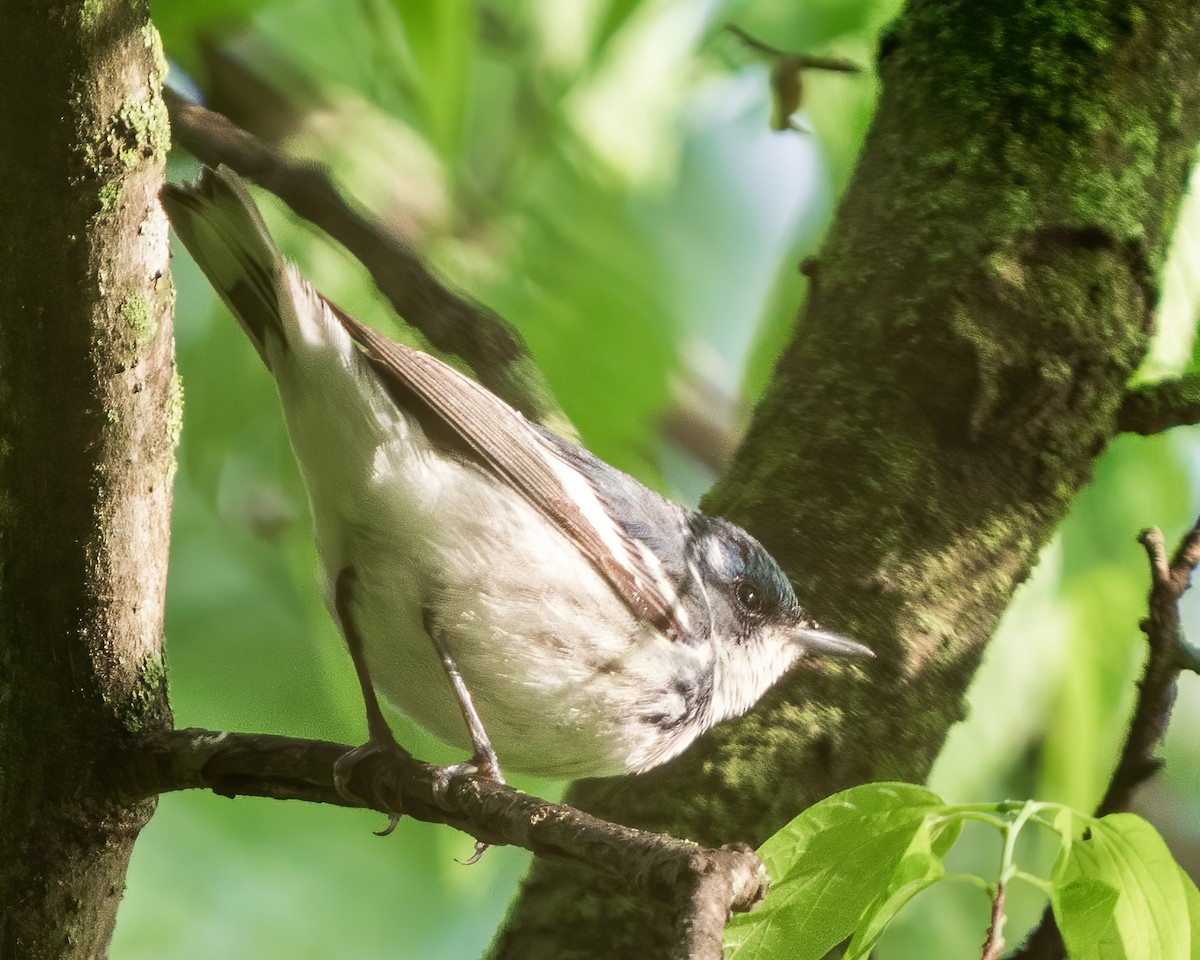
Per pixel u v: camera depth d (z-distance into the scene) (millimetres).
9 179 2979
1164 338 3053
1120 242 3041
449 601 3029
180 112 3053
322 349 3023
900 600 3033
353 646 3035
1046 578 3082
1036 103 3047
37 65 2973
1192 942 2979
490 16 3121
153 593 3002
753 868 2965
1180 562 3023
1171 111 3049
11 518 2996
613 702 3037
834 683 3031
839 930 2982
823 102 3109
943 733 3035
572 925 3018
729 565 3043
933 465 3037
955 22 3057
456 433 3029
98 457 2992
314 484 3029
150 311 2988
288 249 3092
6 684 3002
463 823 2986
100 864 3006
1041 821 2982
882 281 3047
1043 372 3037
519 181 3117
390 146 3105
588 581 3035
